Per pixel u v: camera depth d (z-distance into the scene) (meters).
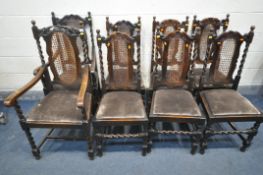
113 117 1.46
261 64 2.36
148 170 1.57
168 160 1.65
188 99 1.62
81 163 1.63
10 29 2.10
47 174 1.55
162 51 1.63
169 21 2.00
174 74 1.66
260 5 2.04
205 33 2.01
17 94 1.37
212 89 1.78
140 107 1.56
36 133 1.95
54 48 1.60
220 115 1.50
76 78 1.70
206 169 1.57
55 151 1.75
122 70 1.66
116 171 1.57
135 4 2.04
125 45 1.54
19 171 1.57
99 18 2.10
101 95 1.88
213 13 2.10
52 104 1.57
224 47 1.56
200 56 2.06
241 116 1.50
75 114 1.48
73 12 2.06
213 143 1.81
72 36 1.53
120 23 2.03
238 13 2.09
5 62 2.29
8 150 1.76
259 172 1.54
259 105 2.32
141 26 2.16
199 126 1.54
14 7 1.99
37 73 1.61
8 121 2.11
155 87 1.74
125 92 1.73
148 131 1.60
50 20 2.08
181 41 1.50
